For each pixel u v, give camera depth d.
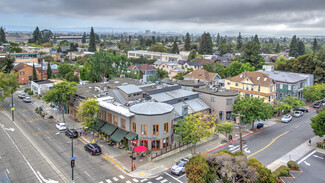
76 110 64.75
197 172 29.92
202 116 53.66
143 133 46.69
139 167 42.22
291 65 104.31
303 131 60.59
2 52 163.38
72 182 36.44
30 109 76.19
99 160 44.62
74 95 65.25
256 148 50.56
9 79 75.38
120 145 50.00
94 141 51.59
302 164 43.94
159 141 47.09
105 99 57.56
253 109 58.09
